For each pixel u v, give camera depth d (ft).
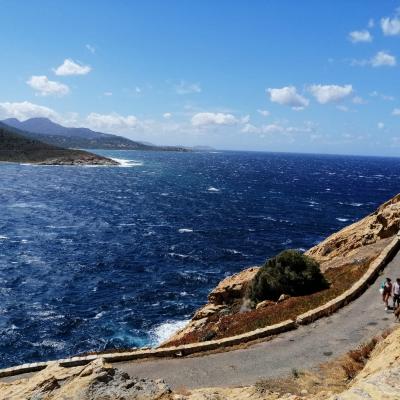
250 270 124.26
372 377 30.66
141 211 340.80
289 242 249.96
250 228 284.82
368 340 64.13
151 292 165.48
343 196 481.05
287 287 99.14
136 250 222.28
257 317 83.66
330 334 68.90
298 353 63.72
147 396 35.78
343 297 80.43
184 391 44.62
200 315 110.83
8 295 157.89
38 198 393.09
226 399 39.70
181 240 245.86
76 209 339.98
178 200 409.28
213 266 200.13
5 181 513.86
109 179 591.78
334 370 56.18
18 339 126.72
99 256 209.67
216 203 395.96
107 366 39.09
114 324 137.69
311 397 42.73
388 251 101.35
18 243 226.99
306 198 453.99
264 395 43.32
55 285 169.89
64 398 35.47
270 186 571.69
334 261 119.85
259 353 65.62
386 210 127.13
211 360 65.72
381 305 77.87
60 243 230.89
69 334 130.72
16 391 39.65
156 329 135.03
